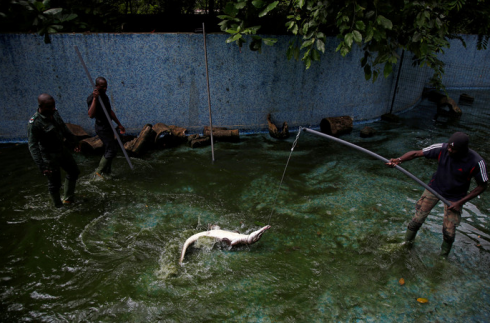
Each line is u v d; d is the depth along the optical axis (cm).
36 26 689
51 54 682
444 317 337
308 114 882
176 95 767
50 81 701
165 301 347
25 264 390
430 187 402
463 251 436
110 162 586
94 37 686
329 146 784
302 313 337
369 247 439
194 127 805
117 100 742
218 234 425
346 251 432
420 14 592
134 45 707
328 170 661
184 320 326
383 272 397
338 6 618
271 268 399
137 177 602
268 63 790
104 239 439
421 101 1299
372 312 341
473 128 948
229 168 652
